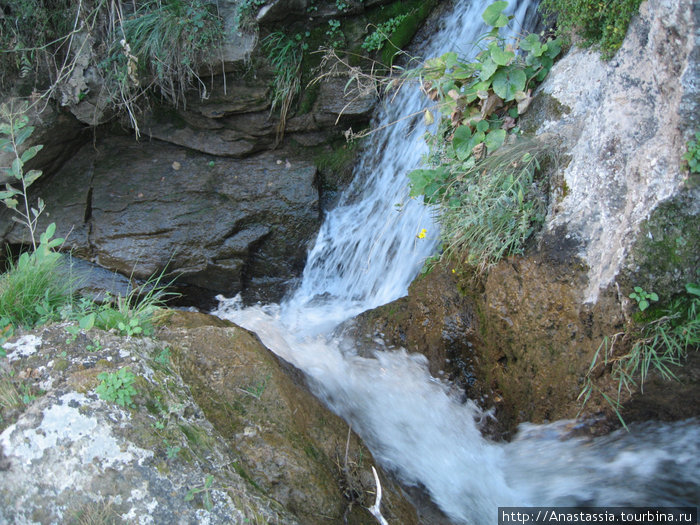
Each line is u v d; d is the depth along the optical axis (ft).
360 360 14.30
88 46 18.53
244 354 10.27
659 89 10.58
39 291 11.07
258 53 18.69
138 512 7.45
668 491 11.28
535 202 12.10
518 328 12.03
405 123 19.29
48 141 19.21
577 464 11.55
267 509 8.02
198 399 9.42
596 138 11.44
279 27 18.69
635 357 10.17
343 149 20.47
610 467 11.38
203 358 10.17
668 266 9.84
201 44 18.19
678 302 9.94
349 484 9.44
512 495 11.77
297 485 8.70
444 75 14.07
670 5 10.04
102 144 20.47
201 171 20.11
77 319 10.32
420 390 13.39
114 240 19.40
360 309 18.69
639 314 10.07
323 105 19.60
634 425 10.98
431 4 19.01
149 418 8.27
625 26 11.59
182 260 19.40
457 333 13.47
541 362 11.73
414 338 14.26
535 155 12.26
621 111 11.15
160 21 18.10
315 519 8.55
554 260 11.40
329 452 9.73
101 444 7.83
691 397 10.43
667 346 9.98
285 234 19.93
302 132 20.21
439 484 11.39
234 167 20.17
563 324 11.23
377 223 19.44
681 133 9.84
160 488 7.63
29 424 7.96
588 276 10.91
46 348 9.31
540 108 13.15
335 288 19.92
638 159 10.52
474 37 18.15
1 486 7.60
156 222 19.51
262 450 8.96
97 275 19.34
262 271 20.33
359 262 19.52
